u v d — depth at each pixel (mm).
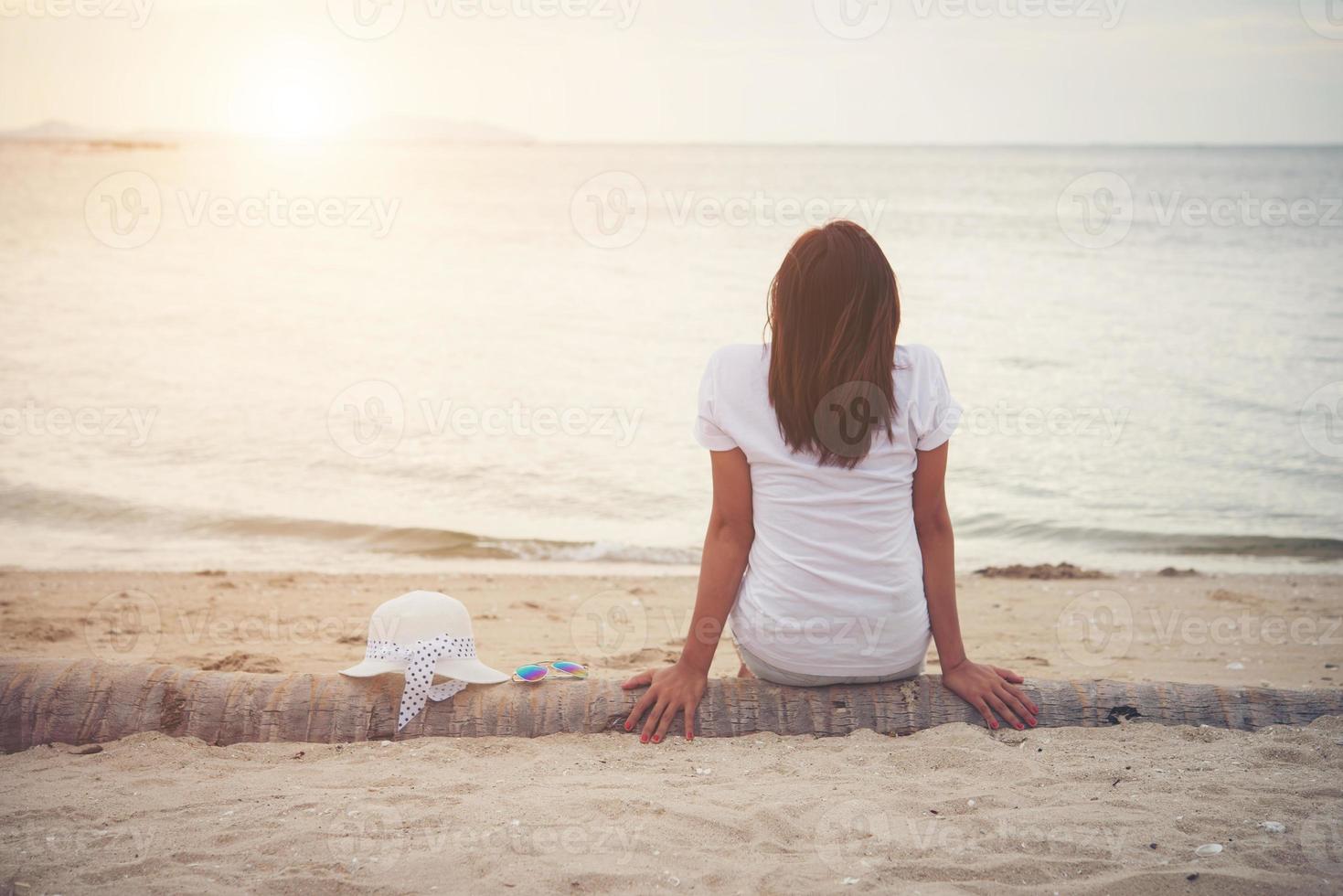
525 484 10664
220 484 10383
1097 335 18828
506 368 16156
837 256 2893
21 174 54312
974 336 18781
